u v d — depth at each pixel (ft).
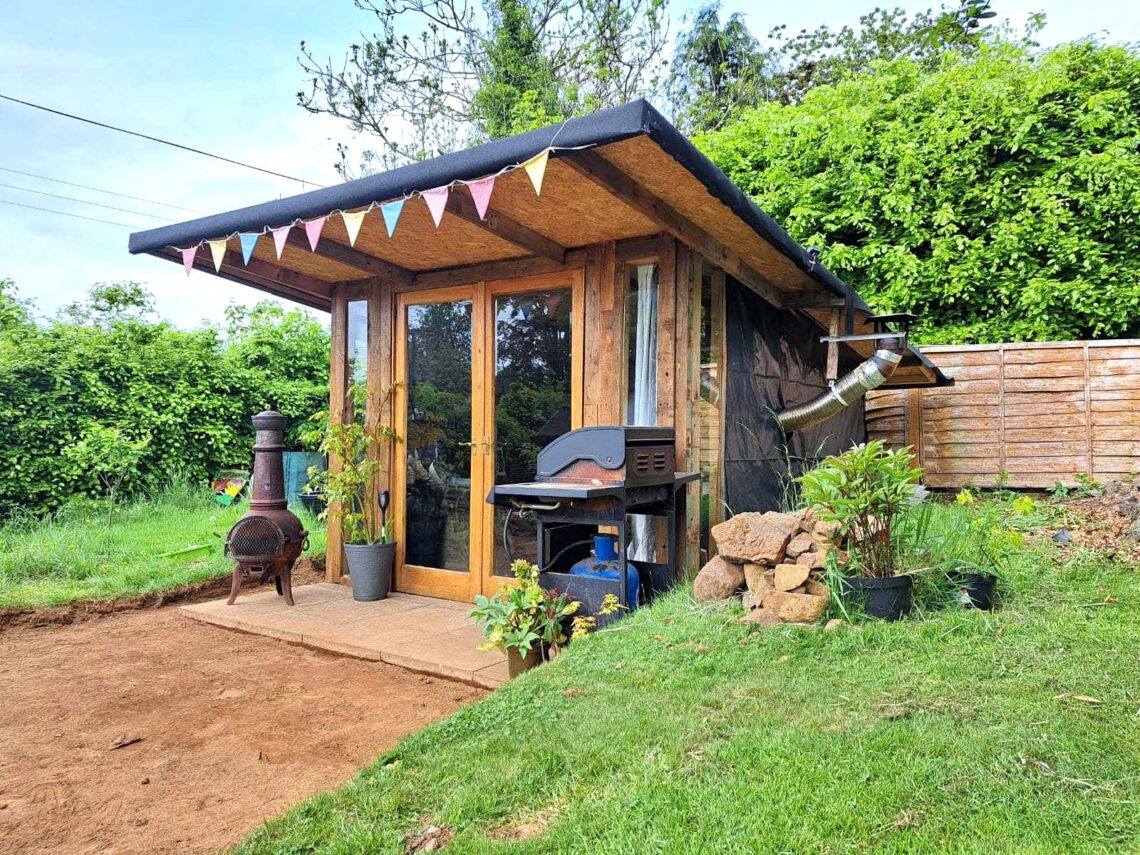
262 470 17.15
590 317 15.56
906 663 9.42
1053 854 5.69
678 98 50.70
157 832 7.59
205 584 19.20
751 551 11.75
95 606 17.13
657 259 14.92
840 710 8.27
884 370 18.67
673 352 14.55
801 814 6.37
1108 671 8.86
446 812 7.09
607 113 9.66
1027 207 28.37
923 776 6.79
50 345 29.07
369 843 6.70
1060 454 24.13
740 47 52.70
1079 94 28.71
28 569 19.48
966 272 28.84
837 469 11.58
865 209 30.66
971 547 12.89
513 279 16.71
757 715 8.29
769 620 11.11
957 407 25.79
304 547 17.66
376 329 18.70
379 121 47.24
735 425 17.40
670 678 9.54
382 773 8.05
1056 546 15.71
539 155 10.09
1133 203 26.89
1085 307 27.40
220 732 10.20
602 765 7.59
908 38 43.88
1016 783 6.61
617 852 6.14
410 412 18.34
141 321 35.88
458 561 17.40
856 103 33.06
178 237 14.65
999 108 29.22
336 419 19.34
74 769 9.09
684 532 14.28
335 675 12.62
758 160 33.76
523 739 8.34
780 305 19.93
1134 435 23.13
